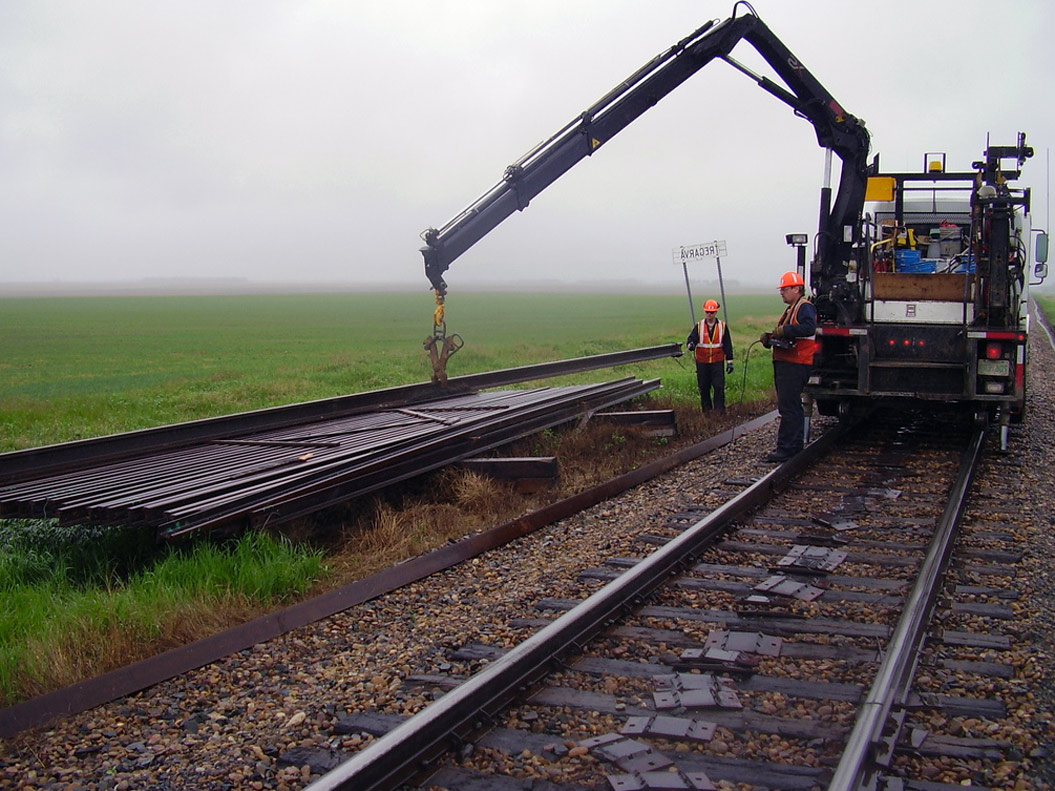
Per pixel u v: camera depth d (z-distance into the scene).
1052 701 4.57
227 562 6.90
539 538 8.09
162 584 6.53
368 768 3.71
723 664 5.03
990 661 5.10
